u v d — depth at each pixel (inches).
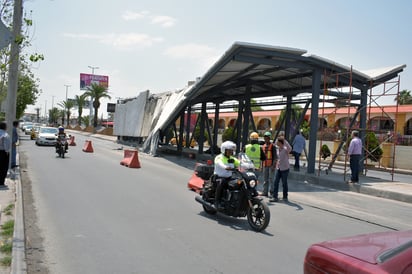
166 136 1328.7
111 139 2142.0
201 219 316.8
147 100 1318.9
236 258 223.9
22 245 221.5
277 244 255.8
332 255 112.8
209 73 717.9
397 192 494.3
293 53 629.9
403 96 2065.7
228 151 316.2
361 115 730.8
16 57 404.2
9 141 414.6
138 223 294.7
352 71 666.2
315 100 666.8
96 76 4050.2
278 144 437.4
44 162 701.3
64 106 4040.4
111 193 415.2
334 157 725.3
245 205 297.6
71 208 335.3
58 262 207.6
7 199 344.5
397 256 99.4
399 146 1131.9
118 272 196.1
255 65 707.4
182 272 198.8
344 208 409.7
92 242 243.8
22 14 406.3
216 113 1162.0
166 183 514.3
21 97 1512.1
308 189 547.8
